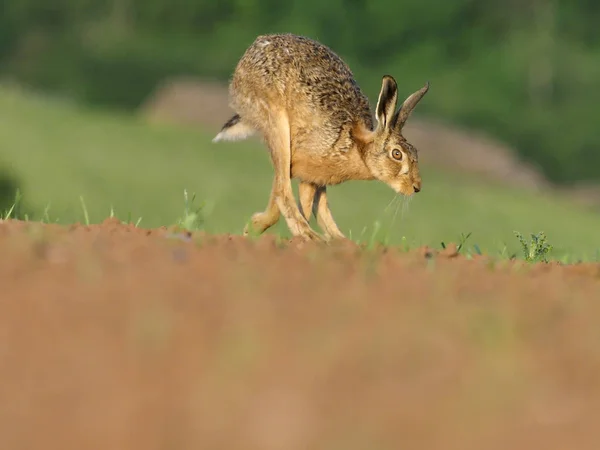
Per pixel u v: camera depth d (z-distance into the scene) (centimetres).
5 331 1302
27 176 8412
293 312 1402
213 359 1211
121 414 1084
